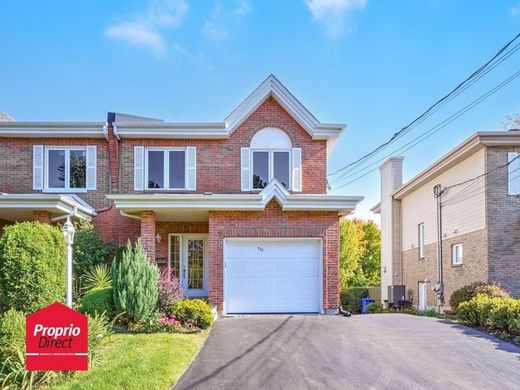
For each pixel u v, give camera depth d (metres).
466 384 8.38
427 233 25.56
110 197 14.91
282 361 9.53
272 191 15.26
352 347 10.52
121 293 11.84
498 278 18.36
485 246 18.75
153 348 9.78
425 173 24.59
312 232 15.52
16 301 9.73
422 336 11.62
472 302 13.33
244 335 11.55
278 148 18.12
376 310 24.36
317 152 18.14
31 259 9.82
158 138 18.09
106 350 9.57
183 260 18.05
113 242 17.44
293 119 18.23
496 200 18.72
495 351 10.36
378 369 9.12
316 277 15.61
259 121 18.20
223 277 15.27
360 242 44.00
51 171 18.17
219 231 15.38
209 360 9.55
